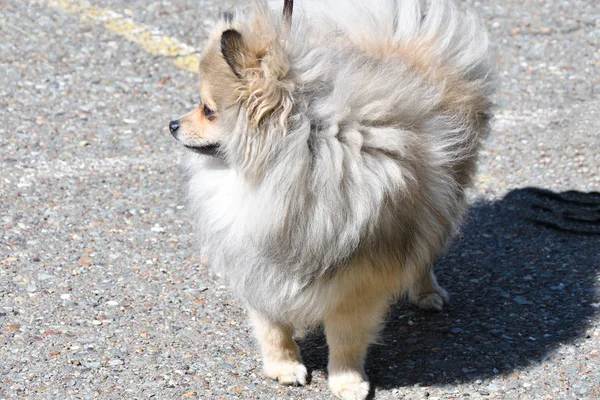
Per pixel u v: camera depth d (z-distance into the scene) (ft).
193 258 23.70
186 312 21.26
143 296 21.84
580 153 29.17
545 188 27.45
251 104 15.38
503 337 20.40
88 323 20.51
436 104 17.92
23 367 18.69
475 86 20.18
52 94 32.45
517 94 32.99
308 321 17.84
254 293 17.58
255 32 15.39
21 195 26.30
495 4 39.73
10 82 32.94
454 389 18.42
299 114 15.61
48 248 23.72
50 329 20.15
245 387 18.49
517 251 24.39
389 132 16.10
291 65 15.66
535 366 19.16
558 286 22.54
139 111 31.81
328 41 17.47
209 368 19.08
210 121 16.71
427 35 19.71
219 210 17.51
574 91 33.09
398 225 17.01
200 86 16.84
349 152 15.85
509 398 18.02
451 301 22.18
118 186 27.22
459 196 19.56
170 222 25.45
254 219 16.24
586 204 26.48
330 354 18.53
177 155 29.22
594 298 21.90
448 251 24.50
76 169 28.07
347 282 16.96
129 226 25.12
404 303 22.22
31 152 28.78
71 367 18.76
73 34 36.50
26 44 35.53
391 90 16.52
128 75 34.04
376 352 20.08
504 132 30.68
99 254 23.63
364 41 19.07
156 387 18.22
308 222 15.98
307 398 18.30
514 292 22.44
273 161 15.71
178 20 37.96
